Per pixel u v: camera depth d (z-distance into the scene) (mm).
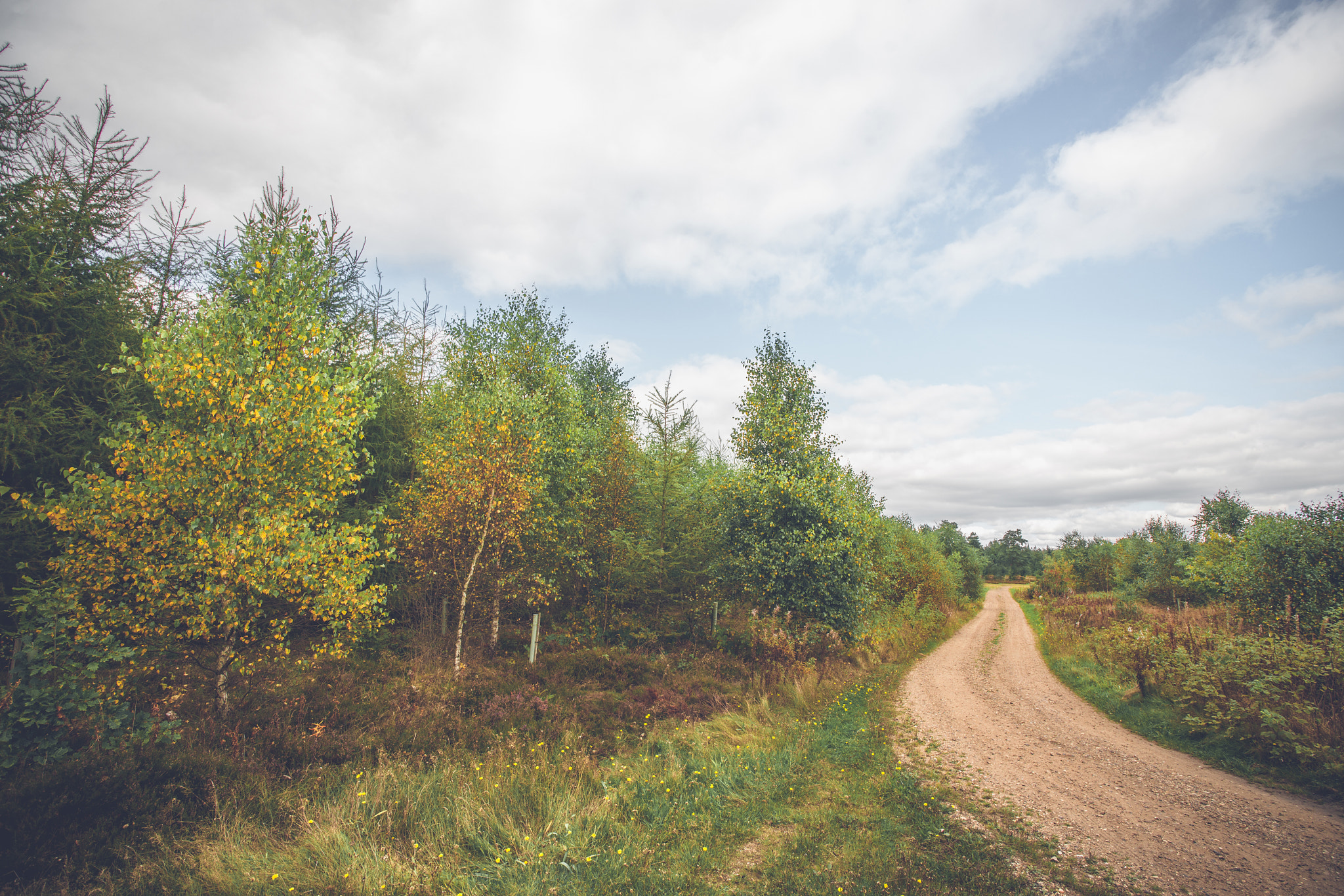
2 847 4469
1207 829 6520
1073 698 14391
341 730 7910
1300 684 9258
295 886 4410
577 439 16562
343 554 8141
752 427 16422
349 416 8484
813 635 15164
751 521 15539
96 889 4273
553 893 4656
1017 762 9156
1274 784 8023
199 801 5645
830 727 10539
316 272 8984
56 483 8445
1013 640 26047
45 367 8164
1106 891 5117
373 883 4516
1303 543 13578
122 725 6734
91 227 9602
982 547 102312
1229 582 15156
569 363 19422
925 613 28125
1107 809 7137
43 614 6746
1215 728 9953
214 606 7664
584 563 15734
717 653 15648
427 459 12828
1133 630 14562
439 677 10789
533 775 6859
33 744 5996
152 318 10852
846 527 15234
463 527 12570
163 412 9078
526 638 15117
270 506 7820
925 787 7797
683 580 17609
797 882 4996
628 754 8727
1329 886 5258
